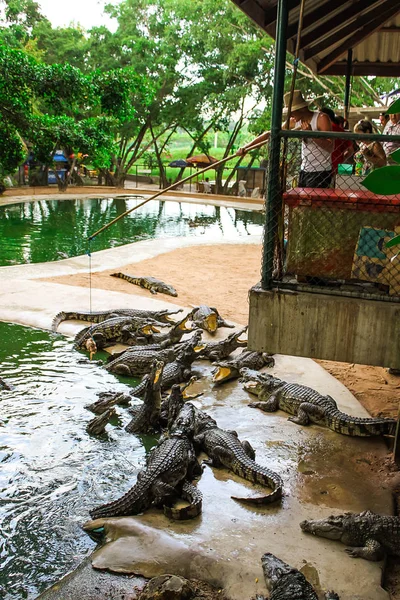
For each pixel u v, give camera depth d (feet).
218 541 14.14
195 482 17.22
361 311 15.99
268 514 15.46
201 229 74.79
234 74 114.73
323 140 19.47
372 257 16.55
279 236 17.28
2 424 20.36
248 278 44.52
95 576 13.04
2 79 58.70
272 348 17.01
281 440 19.79
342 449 19.26
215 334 30.68
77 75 60.29
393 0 28.19
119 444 19.61
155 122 129.08
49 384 24.03
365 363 16.34
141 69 120.98
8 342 28.66
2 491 16.57
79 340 28.78
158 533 14.35
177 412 20.59
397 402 22.80
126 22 124.77
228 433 18.88
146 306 34.88
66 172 117.39
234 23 114.32
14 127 65.57
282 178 16.67
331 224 16.79
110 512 15.37
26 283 38.75
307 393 21.57
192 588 12.48
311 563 13.37
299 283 17.39
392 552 13.75
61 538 14.73
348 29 29.19
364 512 14.42
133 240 63.05
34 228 68.59
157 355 25.44
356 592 12.45
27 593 12.92
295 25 24.50
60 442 19.43
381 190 6.49
